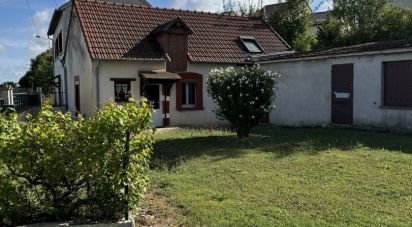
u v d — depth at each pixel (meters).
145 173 5.78
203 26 22.72
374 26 26.64
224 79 12.82
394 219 5.57
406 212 5.84
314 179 7.67
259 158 9.68
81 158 5.27
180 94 19.78
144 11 21.45
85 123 5.41
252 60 20.02
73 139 5.31
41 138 5.22
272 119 19.12
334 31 27.89
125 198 5.47
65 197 5.46
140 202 6.51
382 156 9.30
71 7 20.98
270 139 12.70
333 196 6.61
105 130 5.31
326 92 16.66
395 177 7.57
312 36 33.19
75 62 21.22
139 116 5.50
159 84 19.30
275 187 7.20
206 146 11.66
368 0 26.83
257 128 16.92
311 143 11.55
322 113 16.89
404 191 6.75
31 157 5.23
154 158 10.25
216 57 20.64
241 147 11.34
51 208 5.31
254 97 12.68
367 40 26.27
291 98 18.17
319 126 16.95
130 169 5.47
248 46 22.33
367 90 15.10
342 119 16.12
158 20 21.25
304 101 17.61
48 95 29.12
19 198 5.23
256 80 12.68
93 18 19.58
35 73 50.66
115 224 5.31
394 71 14.27
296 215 5.82
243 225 5.50
